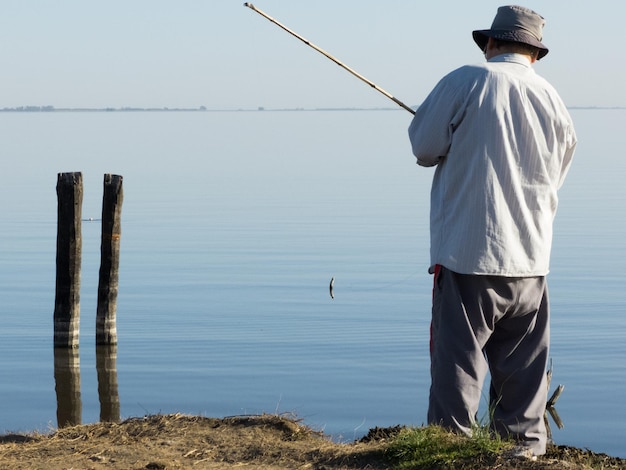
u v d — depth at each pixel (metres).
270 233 35.62
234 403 13.76
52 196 50.16
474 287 5.78
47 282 25.09
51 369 16.03
